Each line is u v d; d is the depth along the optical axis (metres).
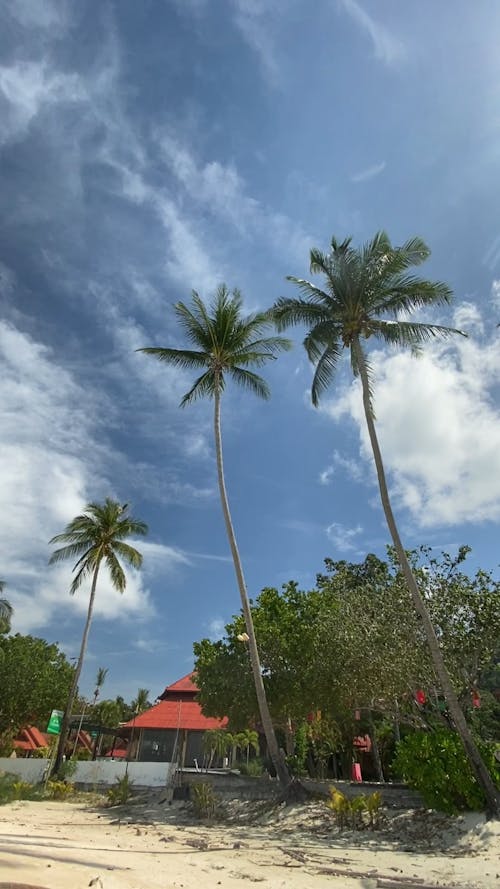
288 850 13.36
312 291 21.09
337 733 29.56
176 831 16.97
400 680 19.44
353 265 20.69
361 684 20.38
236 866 11.02
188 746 41.81
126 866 9.70
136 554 39.25
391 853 12.89
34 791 28.06
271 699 24.09
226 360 25.38
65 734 34.94
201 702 25.62
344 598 23.56
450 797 14.81
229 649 26.02
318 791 19.05
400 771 16.00
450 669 19.14
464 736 15.29
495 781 15.10
